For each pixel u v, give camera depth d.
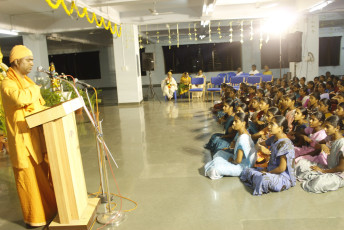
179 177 3.68
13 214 3.01
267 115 4.04
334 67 17.73
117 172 3.97
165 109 9.23
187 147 4.98
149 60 12.58
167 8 9.74
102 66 19.38
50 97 7.53
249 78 10.70
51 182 2.79
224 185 3.36
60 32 10.91
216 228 2.52
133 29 10.20
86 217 2.61
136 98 10.53
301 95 6.45
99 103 11.52
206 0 7.48
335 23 14.59
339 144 3.15
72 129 2.58
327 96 5.98
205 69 18.69
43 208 2.66
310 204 2.83
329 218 2.58
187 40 18.44
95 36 14.77
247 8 9.59
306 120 4.30
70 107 2.46
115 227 2.62
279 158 3.18
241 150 3.52
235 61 18.36
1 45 13.09
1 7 8.26
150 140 5.57
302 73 10.58
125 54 10.32
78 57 19.28
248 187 3.27
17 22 9.72
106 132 6.43
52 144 2.38
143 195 3.23
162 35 15.53
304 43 10.41
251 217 2.66
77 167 2.62
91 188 3.48
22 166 2.49
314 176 3.23
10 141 2.51
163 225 2.61
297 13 9.26
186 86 11.73
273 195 3.05
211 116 7.64
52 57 19.25
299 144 3.96
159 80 19.09
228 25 13.11
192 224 2.60
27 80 2.65
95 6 7.39
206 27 13.22
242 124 3.58
